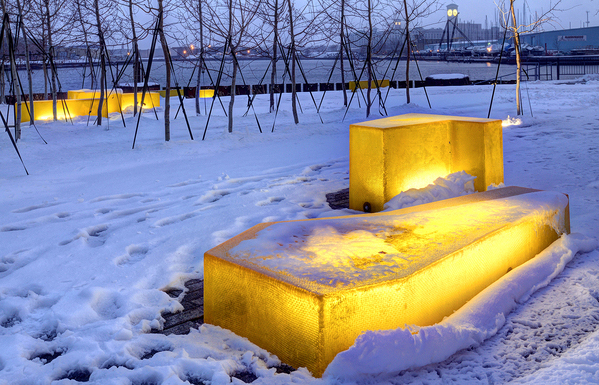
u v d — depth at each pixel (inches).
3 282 166.4
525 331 119.4
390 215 168.1
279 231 150.4
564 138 435.2
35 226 241.8
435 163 248.1
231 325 127.1
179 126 696.4
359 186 243.0
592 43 4862.2
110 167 415.8
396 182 235.5
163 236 213.9
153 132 645.3
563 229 181.0
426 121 247.0
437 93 1163.9
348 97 1165.1
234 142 525.0
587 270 154.8
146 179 356.8
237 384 101.2
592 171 302.2
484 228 145.9
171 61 533.3
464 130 244.7
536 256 161.0
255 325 119.0
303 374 104.4
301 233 149.7
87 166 421.1
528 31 614.5
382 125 235.5
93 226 233.6
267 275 113.8
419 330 106.3
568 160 340.5
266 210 250.4
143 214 255.0
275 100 1138.0
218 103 1088.8
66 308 141.9
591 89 1074.1
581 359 98.6
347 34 756.0
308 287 105.8
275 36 672.4
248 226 224.2
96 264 180.9
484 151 236.5
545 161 344.5
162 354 113.6
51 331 132.5
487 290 133.8
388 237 142.5
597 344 104.4
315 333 102.9
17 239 218.4
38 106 797.9
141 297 150.5
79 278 167.9
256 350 116.6
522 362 105.1
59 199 300.5
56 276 170.1
